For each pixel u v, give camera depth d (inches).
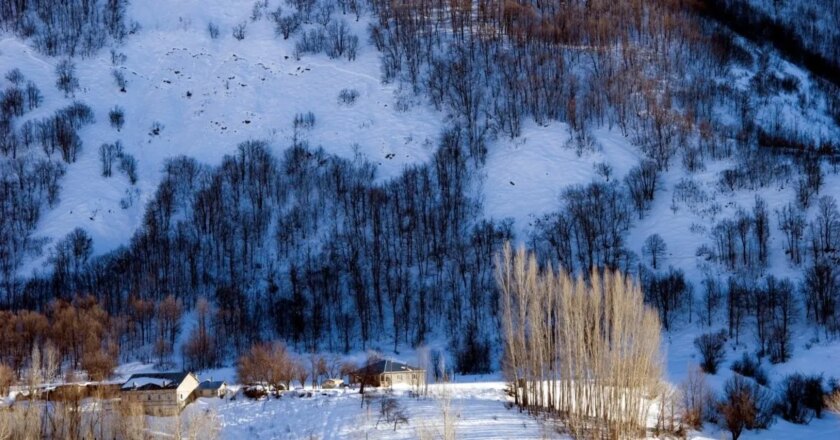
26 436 2556.6
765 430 3309.5
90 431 2701.8
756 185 6323.8
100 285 5743.1
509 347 3464.6
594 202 6338.6
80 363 4436.5
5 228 6520.7
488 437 2854.3
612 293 2997.0
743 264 5487.2
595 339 2910.9
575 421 2910.9
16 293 5600.4
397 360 4594.0
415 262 6146.7
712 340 4495.6
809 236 5536.4
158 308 5354.3
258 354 3917.3
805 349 4419.3
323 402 3506.4
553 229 6063.0
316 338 5383.9
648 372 2871.6
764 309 4719.5
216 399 3671.3
